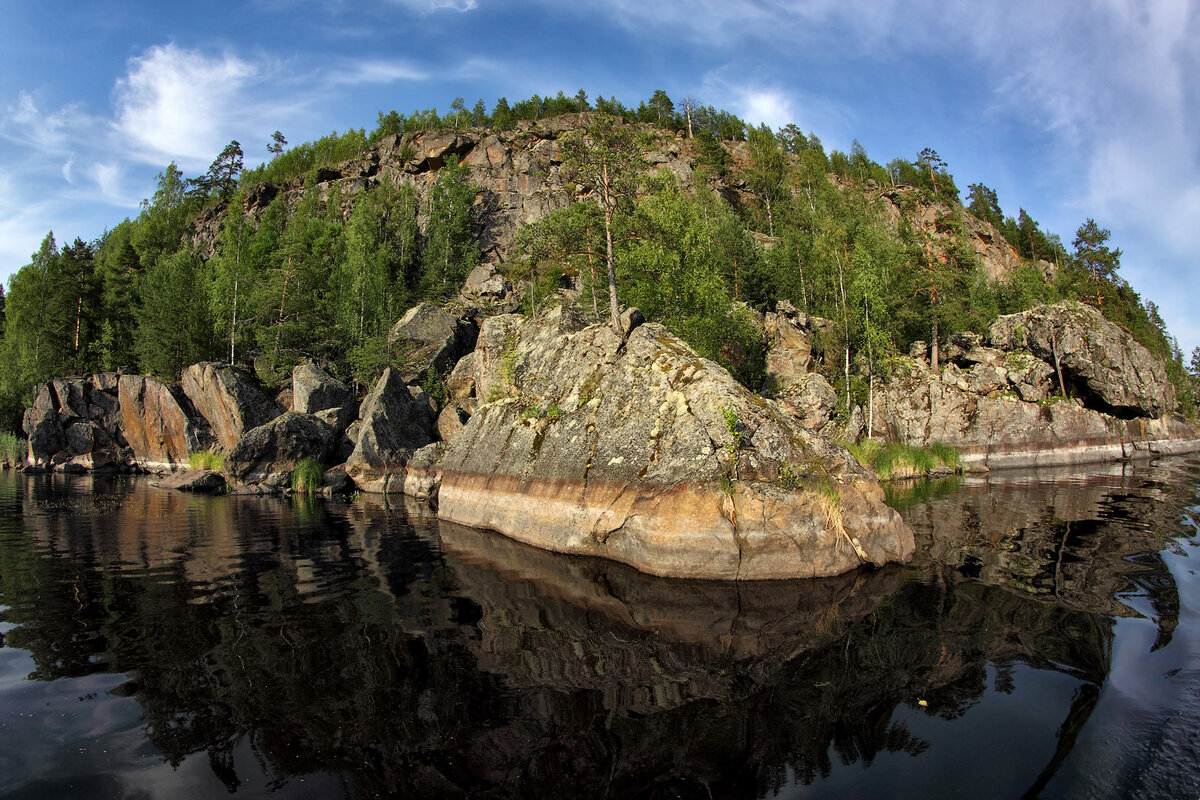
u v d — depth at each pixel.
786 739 5.84
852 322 46.56
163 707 6.68
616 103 119.56
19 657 8.20
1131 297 73.06
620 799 4.88
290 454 34.91
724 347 42.22
